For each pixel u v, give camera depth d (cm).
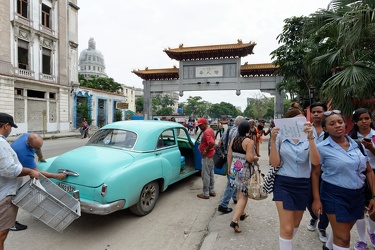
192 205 479
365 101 543
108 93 3528
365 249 290
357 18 508
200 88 2528
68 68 2605
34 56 2180
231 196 464
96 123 3262
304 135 236
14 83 1983
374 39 575
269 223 384
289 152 249
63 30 2511
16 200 263
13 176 249
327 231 350
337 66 646
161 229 381
